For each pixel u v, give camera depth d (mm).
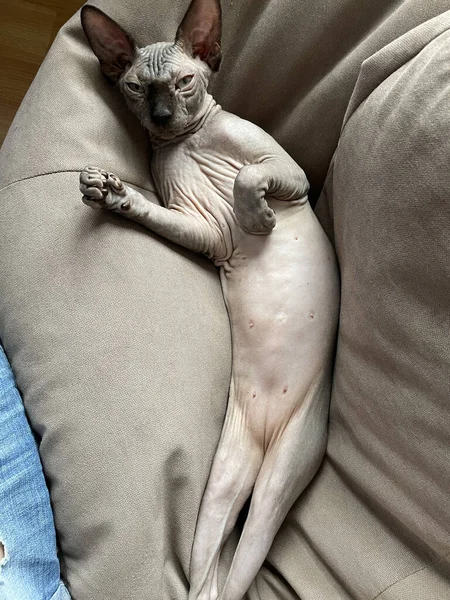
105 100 595
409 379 475
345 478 552
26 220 555
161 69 543
